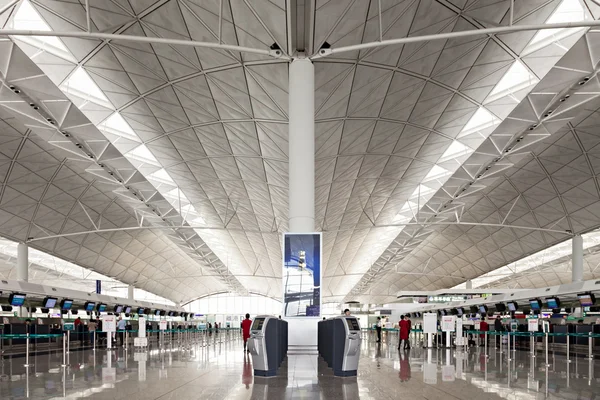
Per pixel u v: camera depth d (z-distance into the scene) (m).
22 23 22.05
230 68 22.45
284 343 17.98
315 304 18.14
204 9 18.80
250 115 26.44
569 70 23.95
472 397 11.20
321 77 21.53
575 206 43.88
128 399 11.01
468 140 33.00
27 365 19.44
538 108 27.77
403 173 38.59
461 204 48.75
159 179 42.59
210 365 19.66
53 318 42.28
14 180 38.75
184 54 22.17
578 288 33.38
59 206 45.53
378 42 17.23
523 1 19.38
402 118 28.05
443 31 20.55
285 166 31.91
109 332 33.44
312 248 18.03
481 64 23.69
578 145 34.84
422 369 17.78
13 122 31.39
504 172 41.09
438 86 25.02
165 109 27.77
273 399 10.77
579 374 16.38
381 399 10.76
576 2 21.19
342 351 14.79
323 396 11.12
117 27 20.73
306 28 18.12
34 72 24.36
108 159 35.50
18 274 47.06
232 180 38.91
